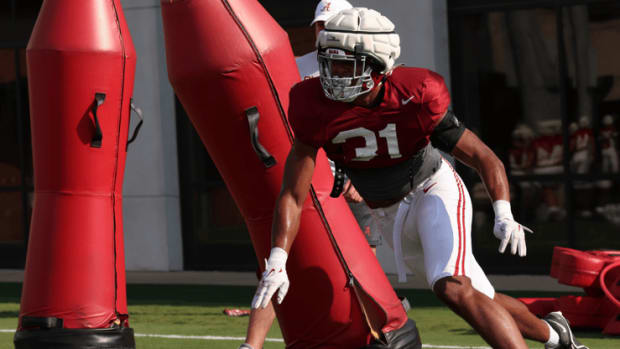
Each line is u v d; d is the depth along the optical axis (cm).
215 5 1744
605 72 3794
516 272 3919
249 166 1755
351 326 1736
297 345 1777
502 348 1492
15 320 2967
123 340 1944
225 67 1717
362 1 3962
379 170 1560
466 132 1480
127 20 4244
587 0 3797
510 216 1436
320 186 1750
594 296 2442
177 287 3759
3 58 4591
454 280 1538
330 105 1454
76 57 1869
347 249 1745
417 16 3888
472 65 3962
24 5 4556
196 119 1784
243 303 3278
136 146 4278
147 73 4234
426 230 1600
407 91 1434
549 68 3866
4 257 4647
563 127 3853
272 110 1739
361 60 1383
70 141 1891
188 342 2458
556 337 1752
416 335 1789
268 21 1791
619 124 3781
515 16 3897
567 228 3869
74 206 1905
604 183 3816
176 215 4331
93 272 1912
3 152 4622
